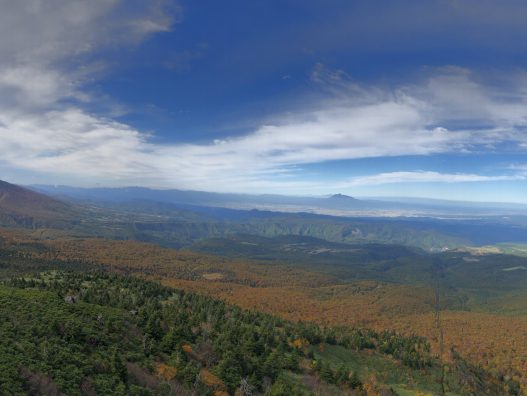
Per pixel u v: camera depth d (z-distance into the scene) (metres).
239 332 135.00
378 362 157.25
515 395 160.62
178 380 84.81
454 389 147.50
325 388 115.50
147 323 109.25
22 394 53.59
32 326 79.19
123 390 66.44
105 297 138.50
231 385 92.56
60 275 183.50
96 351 80.56
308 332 160.62
